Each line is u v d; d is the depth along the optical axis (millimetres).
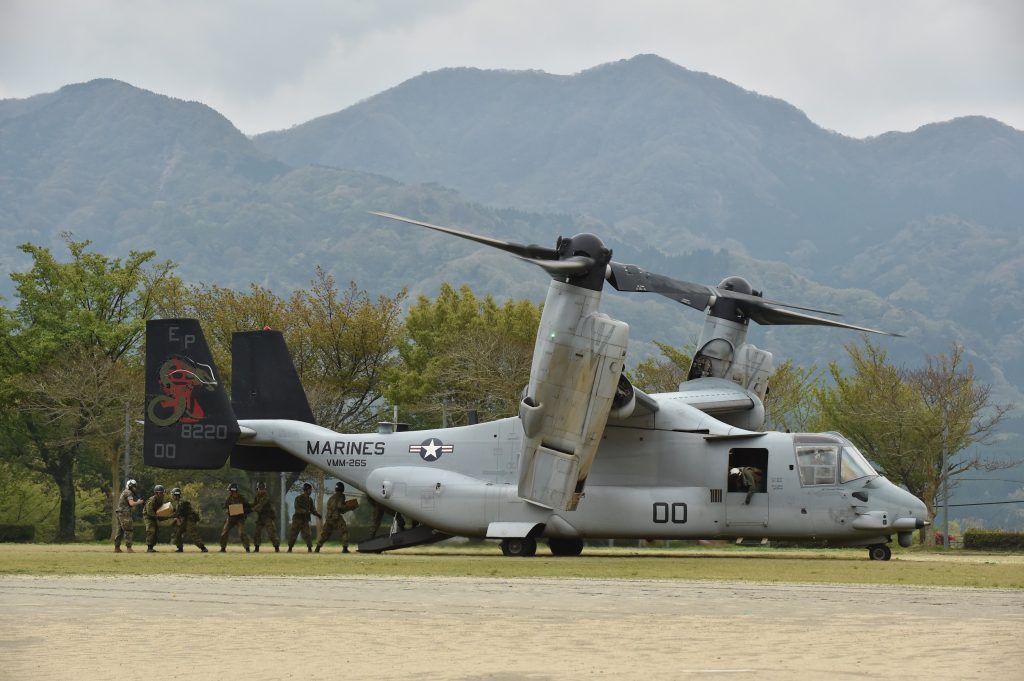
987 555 59375
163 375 54219
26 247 101562
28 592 28344
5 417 101250
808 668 16703
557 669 16812
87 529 125750
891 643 19172
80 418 93750
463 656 18078
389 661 17625
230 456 56281
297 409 55875
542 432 43125
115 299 102562
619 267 46781
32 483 126812
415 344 97688
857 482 47750
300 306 97062
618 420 49094
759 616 23109
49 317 98312
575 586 30516
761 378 56312
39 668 17172
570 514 49781
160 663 17547
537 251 42531
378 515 54125
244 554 50719
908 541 47938
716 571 37031
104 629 21328
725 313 56656
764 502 48250
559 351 42562
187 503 53250
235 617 23109
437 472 52281
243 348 56562
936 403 83438
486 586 30312
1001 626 21328
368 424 95500
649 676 16125
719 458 48844
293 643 19500
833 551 60031
